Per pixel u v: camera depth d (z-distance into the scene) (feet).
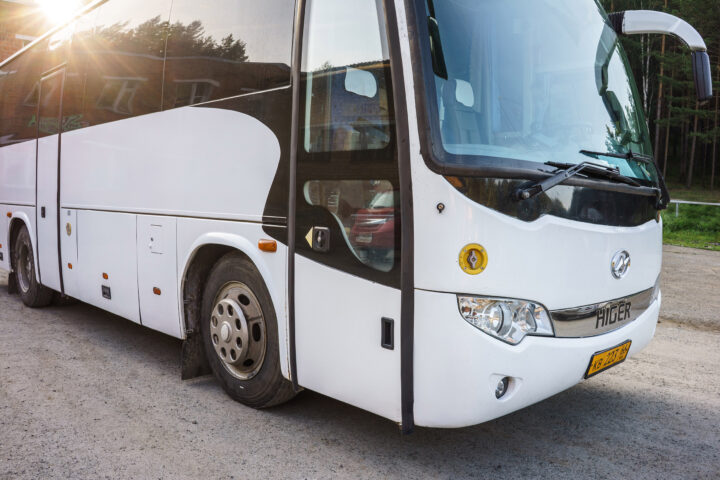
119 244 16.72
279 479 9.95
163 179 14.73
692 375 15.64
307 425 12.14
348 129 10.03
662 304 24.18
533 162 9.62
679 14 129.70
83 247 18.79
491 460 10.73
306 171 10.77
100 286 17.93
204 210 13.37
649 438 11.76
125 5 16.89
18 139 23.98
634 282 11.46
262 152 11.80
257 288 12.32
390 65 9.36
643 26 12.80
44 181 21.44
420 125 9.06
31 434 11.60
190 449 11.03
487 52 10.14
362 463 10.55
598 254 10.39
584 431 12.06
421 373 9.18
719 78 129.59
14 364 16.03
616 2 126.93
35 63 22.58
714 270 33.60
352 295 10.02
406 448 11.16
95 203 17.92
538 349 9.46
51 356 16.85
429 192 8.97
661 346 18.40
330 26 10.51
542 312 9.57
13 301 25.00
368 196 9.71
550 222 9.53
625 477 10.18
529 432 11.98
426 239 9.01
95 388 14.25
